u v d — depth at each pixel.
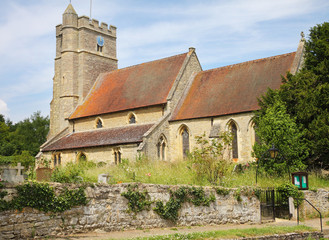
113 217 14.55
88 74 51.12
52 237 12.51
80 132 46.38
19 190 12.00
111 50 55.41
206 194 17.84
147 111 40.88
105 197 14.43
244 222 19.06
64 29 51.69
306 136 27.88
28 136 84.06
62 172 16.36
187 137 38.28
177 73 42.12
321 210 23.06
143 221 15.47
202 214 17.58
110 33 55.47
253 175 25.48
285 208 21.39
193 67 43.66
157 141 37.31
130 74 47.50
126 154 37.19
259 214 19.81
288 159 26.20
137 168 24.59
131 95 43.78
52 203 12.74
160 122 37.91
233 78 38.97
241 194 19.28
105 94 47.47
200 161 22.25
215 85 39.62
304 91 28.66
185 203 17.08
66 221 13.14
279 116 27.08
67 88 50.09
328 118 26.73
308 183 24.47
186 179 21.22
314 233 16.48
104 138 40.62
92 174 21.80
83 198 13.65
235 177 23.02
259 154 26.95
